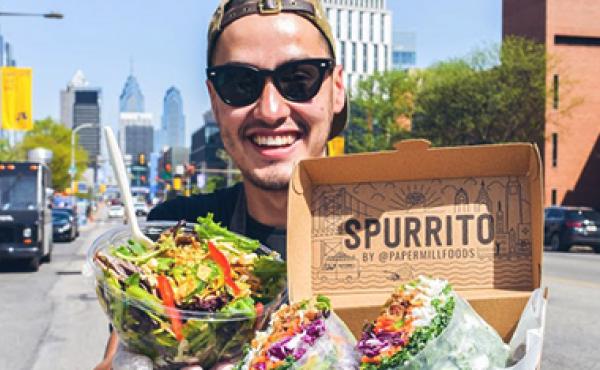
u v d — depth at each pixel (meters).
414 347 1.44
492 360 1.48
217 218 2.29
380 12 197.25
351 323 1.71
